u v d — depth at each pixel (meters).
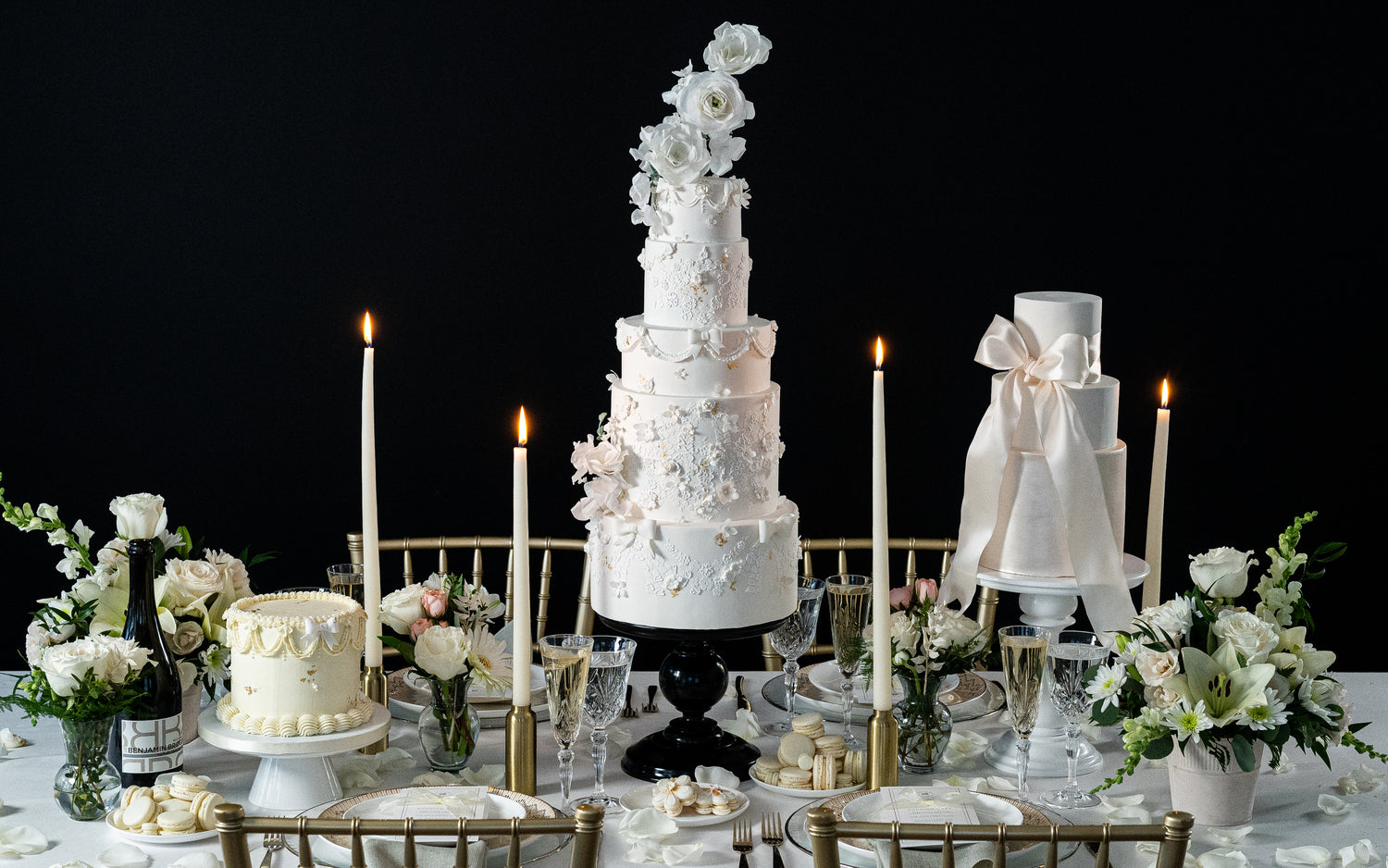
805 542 2.90
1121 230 3.79
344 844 1.74
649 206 2.05
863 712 2.35
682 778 1.97
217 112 3.66
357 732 1.99
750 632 2.07
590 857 1.49
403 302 3.78
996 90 3.75
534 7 3.69
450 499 3.87
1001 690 2.45
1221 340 3.83
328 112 3.69
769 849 1.85
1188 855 1.84
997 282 3.81
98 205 3.67
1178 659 1.98
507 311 3.80
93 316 3.70
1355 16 3.71
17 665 3.77
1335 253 3.79
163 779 2.00
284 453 3.80
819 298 3.82
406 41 3.68
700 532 2.02
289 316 3.75
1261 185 3.77
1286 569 2.08
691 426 2.02
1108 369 3.85
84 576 2.38
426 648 2.07
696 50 3.71
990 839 1.46
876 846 1.73
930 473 3.88
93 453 3.74
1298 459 3.87
